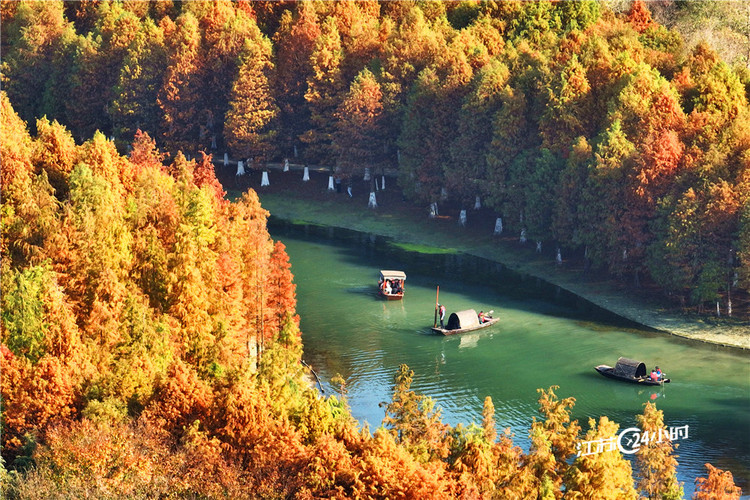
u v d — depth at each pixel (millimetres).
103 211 129875
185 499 92938
